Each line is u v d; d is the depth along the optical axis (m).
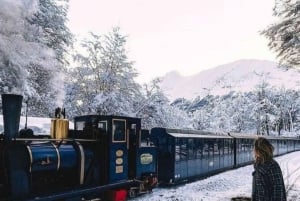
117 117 11.99
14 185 7.98
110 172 11.52
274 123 84.94
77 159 10.14
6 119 8.13
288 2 12.24
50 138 9.91
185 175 17.48
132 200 12.49
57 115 10.23
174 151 16.31
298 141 62.66
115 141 11.88
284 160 35.09
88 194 10.53
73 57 30.67
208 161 20.83
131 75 31.12
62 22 26.17
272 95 89.38
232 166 25.81
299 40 12.20
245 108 82.75
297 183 17.28
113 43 31.41
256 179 4.68
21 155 8.30
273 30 12.65
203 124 65.25
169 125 33.16
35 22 23.50
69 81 30.77
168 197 13.13
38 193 8.88
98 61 31.27
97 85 31.12
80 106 30.73
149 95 32.38
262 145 4.66
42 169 8.92
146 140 14.52
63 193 9.42
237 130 80.69
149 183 14.01
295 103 97.00
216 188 15.77
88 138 11.20
